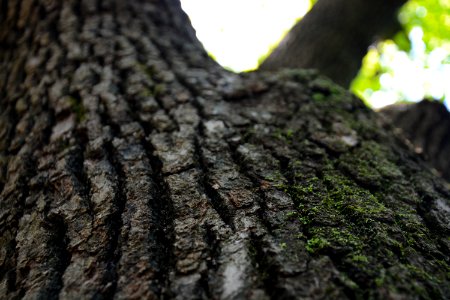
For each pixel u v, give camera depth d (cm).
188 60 60
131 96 50
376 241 34
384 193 39
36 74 56
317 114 49
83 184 40
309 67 76
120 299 31
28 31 67
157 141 43
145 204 37
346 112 51
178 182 38
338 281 31
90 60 56
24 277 34
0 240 38
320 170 41
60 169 41
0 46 68
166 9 79
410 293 30
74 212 37
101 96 49
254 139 44
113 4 72
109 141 43
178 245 34
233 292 31
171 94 50
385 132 50
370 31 83
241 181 39
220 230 34
